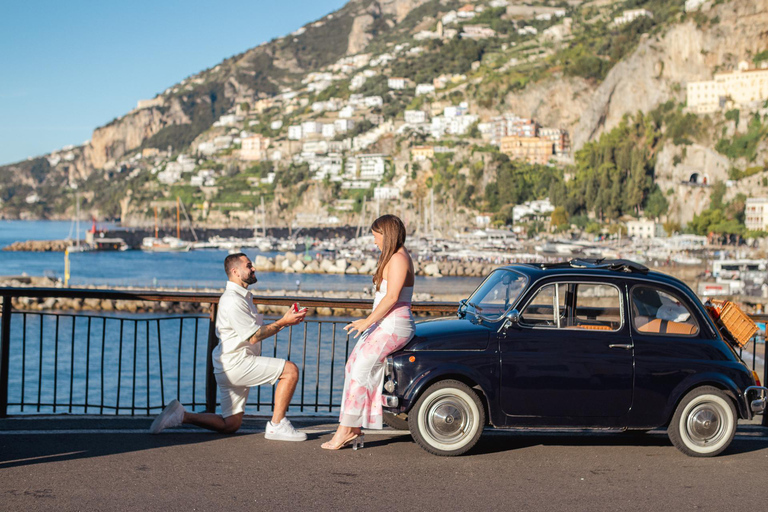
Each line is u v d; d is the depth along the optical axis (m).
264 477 6.02
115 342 42.44
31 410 16.81
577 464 6.68
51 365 33.62
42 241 191.25
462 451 6.77
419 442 6.77
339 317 49.03
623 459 6.89
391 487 5.85
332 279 103.94
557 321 6.97
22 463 6.20
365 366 6.77
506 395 6.78
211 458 6.52
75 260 155.38
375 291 6.96
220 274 118.12
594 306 7.03
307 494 5.63
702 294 85.69
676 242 175.00
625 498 5.75
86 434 7.18
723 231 180.75
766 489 6.06
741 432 8.30
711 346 7.11
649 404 6.95
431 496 5.66
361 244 174.50
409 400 6.69
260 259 121.50
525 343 6.83
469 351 6.77
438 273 116.62
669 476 6.38
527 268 7.29
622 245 175.25
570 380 6.84
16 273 118.88
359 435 6.97
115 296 7.95
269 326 7.27
